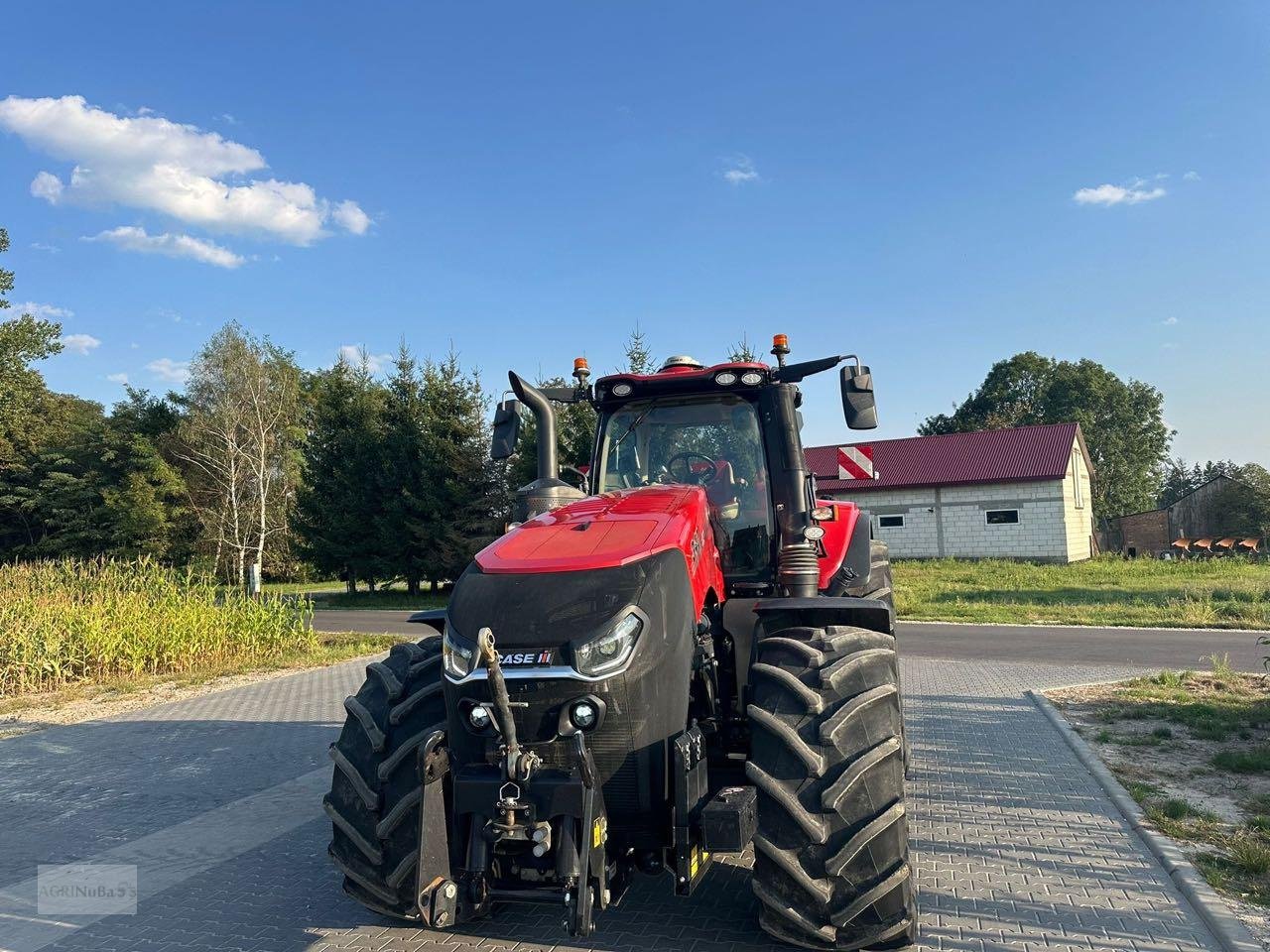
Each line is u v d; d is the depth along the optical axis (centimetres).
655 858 319
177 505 4084
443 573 2533
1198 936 348
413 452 2545
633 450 507
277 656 1335
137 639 1202
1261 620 1396
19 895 444
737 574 468
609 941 359
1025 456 3144
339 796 365
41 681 1123
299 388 4441
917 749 643
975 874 412
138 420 4359
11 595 1320
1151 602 1661
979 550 3112
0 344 3069
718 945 352
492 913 397
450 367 2536
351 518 2641
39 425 4562
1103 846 445
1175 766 581
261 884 451
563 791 287
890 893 305
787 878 312
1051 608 1606
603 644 295
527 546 346
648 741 302
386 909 352
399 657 394
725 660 418
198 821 563
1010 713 759
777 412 470
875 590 619
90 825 561
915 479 3212
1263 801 502
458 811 299
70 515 4059
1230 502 3988
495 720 288
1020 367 6281
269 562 4188
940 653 1147
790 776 318
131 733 846
